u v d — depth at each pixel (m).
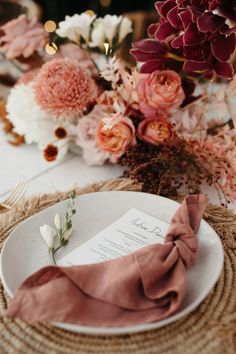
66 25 0.54
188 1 0.43
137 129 0.50
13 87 0.61
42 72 0.51
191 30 0.43
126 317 0.29
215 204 0.46
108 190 0.46
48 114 0.52
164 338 0.30
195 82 0.51
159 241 0.37
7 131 0.61
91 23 0.54
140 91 0.48
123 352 0.29
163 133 0.48
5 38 0.62
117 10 1.51
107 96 0.50
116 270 0.32
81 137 0.52
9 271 0.34
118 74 0.47
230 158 0.45
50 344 0.30
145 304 0.30
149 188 0.46
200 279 0.33
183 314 0.29
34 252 0.36
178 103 0.49
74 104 0.49
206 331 0.30
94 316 0.29
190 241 0.34
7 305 0.33
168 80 0.48
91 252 0.36
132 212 0.40
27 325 0.31
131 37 0.86
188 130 0.49
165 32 0.46
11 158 0.55
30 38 0.61
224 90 0.48
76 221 0.40
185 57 0.45
